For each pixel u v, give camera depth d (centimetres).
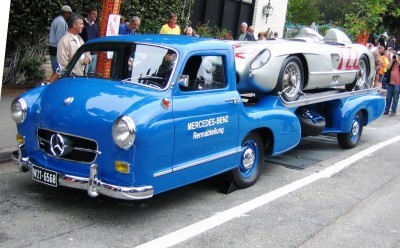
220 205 589
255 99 735
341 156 898
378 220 579
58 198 560
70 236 465
